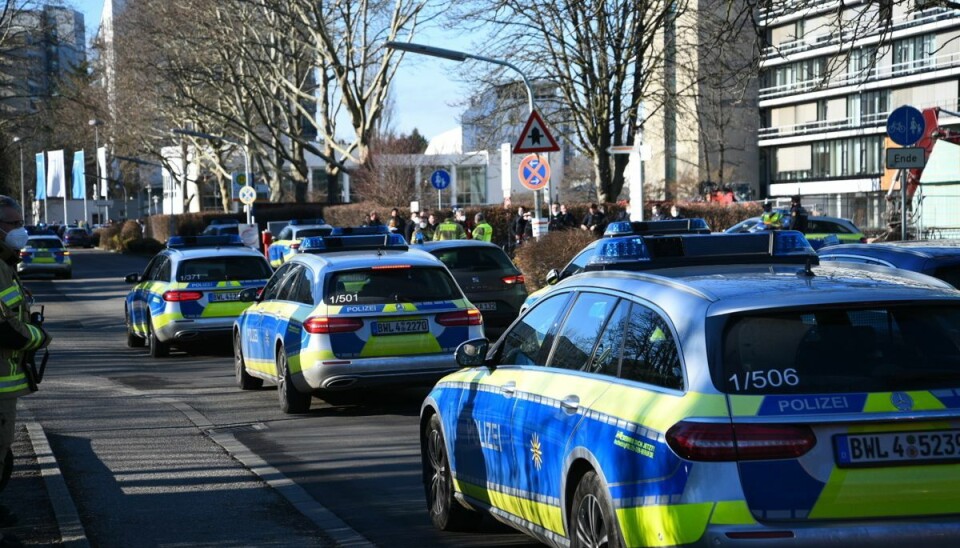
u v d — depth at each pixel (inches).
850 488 166.4
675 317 186.2
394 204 2113.7
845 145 2837.1
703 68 1240.2
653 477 173.9
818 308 177.6
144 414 477.7
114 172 3890.3
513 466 230.4
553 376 220.7
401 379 450.0
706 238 224.7
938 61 2409.0
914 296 180.4
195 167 3002.0
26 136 2837.1
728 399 170.1
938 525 166.7
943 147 1353.3
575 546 200.5
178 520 293.7
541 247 948.6
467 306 462.9
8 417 246.5
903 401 168.2
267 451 390.9
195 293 700.7
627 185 2933.1
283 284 512.1
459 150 3393.2
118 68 2256.4
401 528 284.0
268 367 502.9
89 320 1035.3
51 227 3511.3
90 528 286.5
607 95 1357.0
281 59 1974.7
